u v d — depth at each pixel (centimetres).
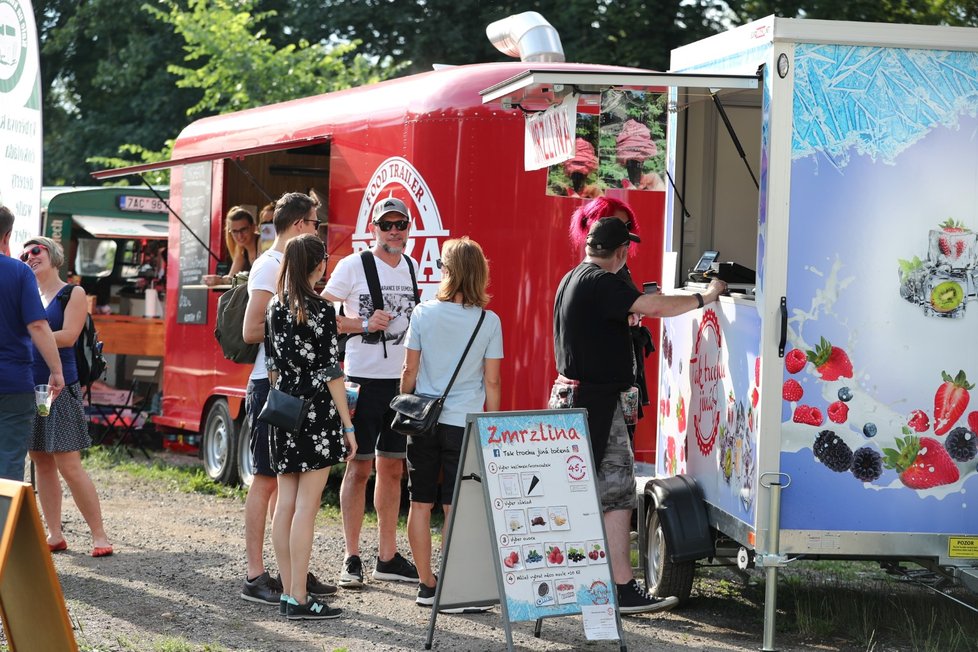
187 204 1127
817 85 542
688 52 662
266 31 2148
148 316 1288
